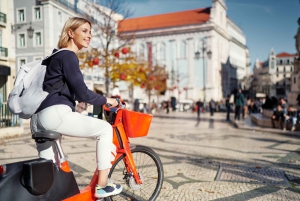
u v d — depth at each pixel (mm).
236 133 12469
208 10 70125
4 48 22031
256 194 4125
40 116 2539
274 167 5898
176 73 66312
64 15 33844
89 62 18062
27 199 2252
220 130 13977
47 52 31938
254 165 6082
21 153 6996
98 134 2768
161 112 40000
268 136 11258
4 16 22016
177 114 33656
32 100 2480
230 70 82562
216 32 68125
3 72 21641
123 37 24188
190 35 66312
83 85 2584
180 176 5137
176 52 67625
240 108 19844
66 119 2566
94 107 3291
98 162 2799
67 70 2527
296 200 3877
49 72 2553
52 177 2395
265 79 108812
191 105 45500
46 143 2750
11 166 2234
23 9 32969
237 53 92688
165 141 9883
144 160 3488
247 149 8125
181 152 7625
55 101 2537
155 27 68875
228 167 5875
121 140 3164
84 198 2770
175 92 66812
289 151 7777
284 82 120500
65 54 2555
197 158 6816
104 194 2807
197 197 3988
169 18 71312
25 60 33188
